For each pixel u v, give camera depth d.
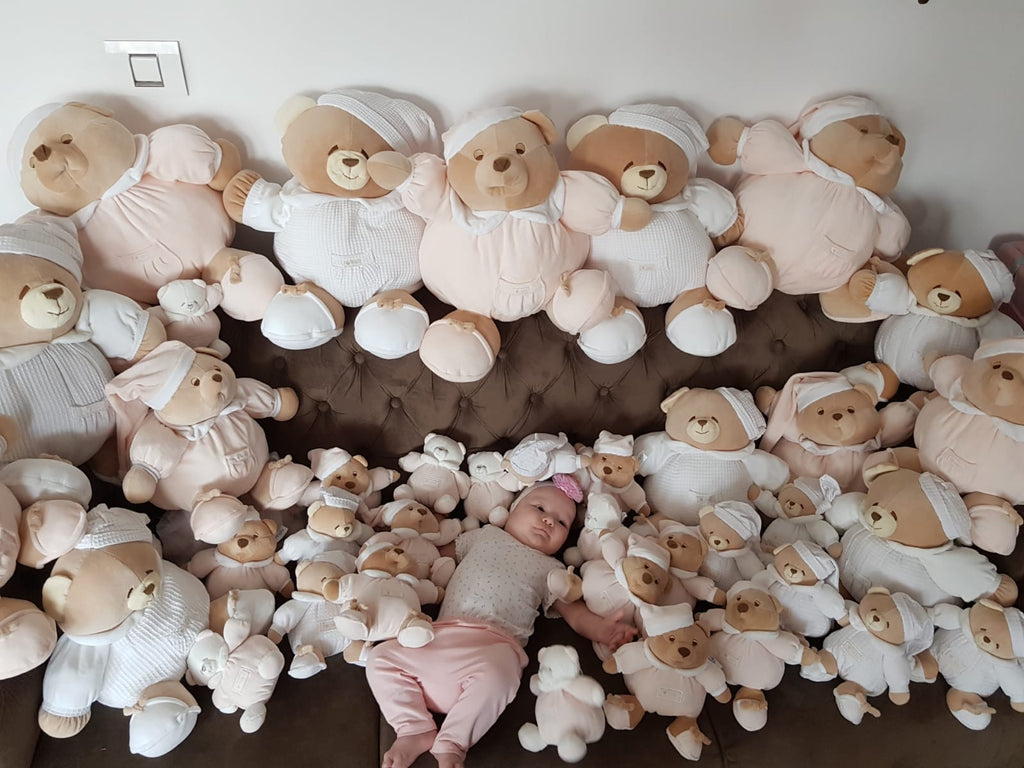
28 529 1.00
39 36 1.21
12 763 0.98
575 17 1.30
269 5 1.23
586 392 1.44
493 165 1.17
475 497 1.45
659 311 1.45
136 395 1.19
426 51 1.30
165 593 1.13
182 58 1.26
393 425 1.43
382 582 1.21
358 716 1.14
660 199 1.35
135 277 1.27
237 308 1.31
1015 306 1.58
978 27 1.38
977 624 1.18
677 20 1.32
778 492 1.44
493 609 1.25
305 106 1.27
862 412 1.37
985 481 1.25
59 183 1.17
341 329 1.35
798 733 1.14
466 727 1.08
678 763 1.10
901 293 1.41
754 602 1.19
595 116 1.35
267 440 1.40
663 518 1.39
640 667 1.16
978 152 1.53
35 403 1.12
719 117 1.44
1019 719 1.18
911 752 1.14
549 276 1.30
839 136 1.34
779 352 1.48
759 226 1.40
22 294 1.07
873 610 1.19
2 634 0.93
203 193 1.30
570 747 1.06
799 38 1.37
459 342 1.30
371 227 1.28
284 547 1.29
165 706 1.06
